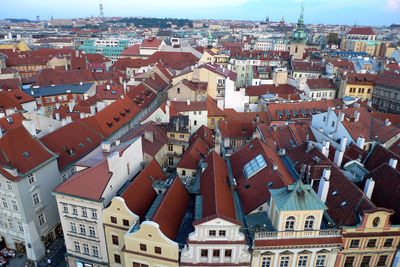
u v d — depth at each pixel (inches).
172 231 1742.1
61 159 2610.7
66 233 2080.5
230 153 2733.8
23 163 2174.0
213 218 1540.4
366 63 6589.6
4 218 2317.9
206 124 3649.1
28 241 2281.0
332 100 4013.3
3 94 3946.9
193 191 2161.7
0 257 2341.3
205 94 4338.1
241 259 1640.0
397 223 1722.4
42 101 4744.1
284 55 7377.0
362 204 1695.4
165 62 7500.0
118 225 1876.2
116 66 7677.2
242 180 2150.6
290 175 2225.6
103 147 2255.2
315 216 1600.6
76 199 1921.8
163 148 2876.5
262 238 1624.0
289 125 3102.9
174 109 3548.2
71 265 2193.7
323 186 1866.4
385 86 4825.3
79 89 5137.8
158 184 2138.3
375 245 1679.4
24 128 2337.6
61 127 2874.0
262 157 2167.8
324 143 2380.7
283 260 1663.4
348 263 1718.8
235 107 4488.2
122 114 3831.2
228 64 6378.0
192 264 1649.9
